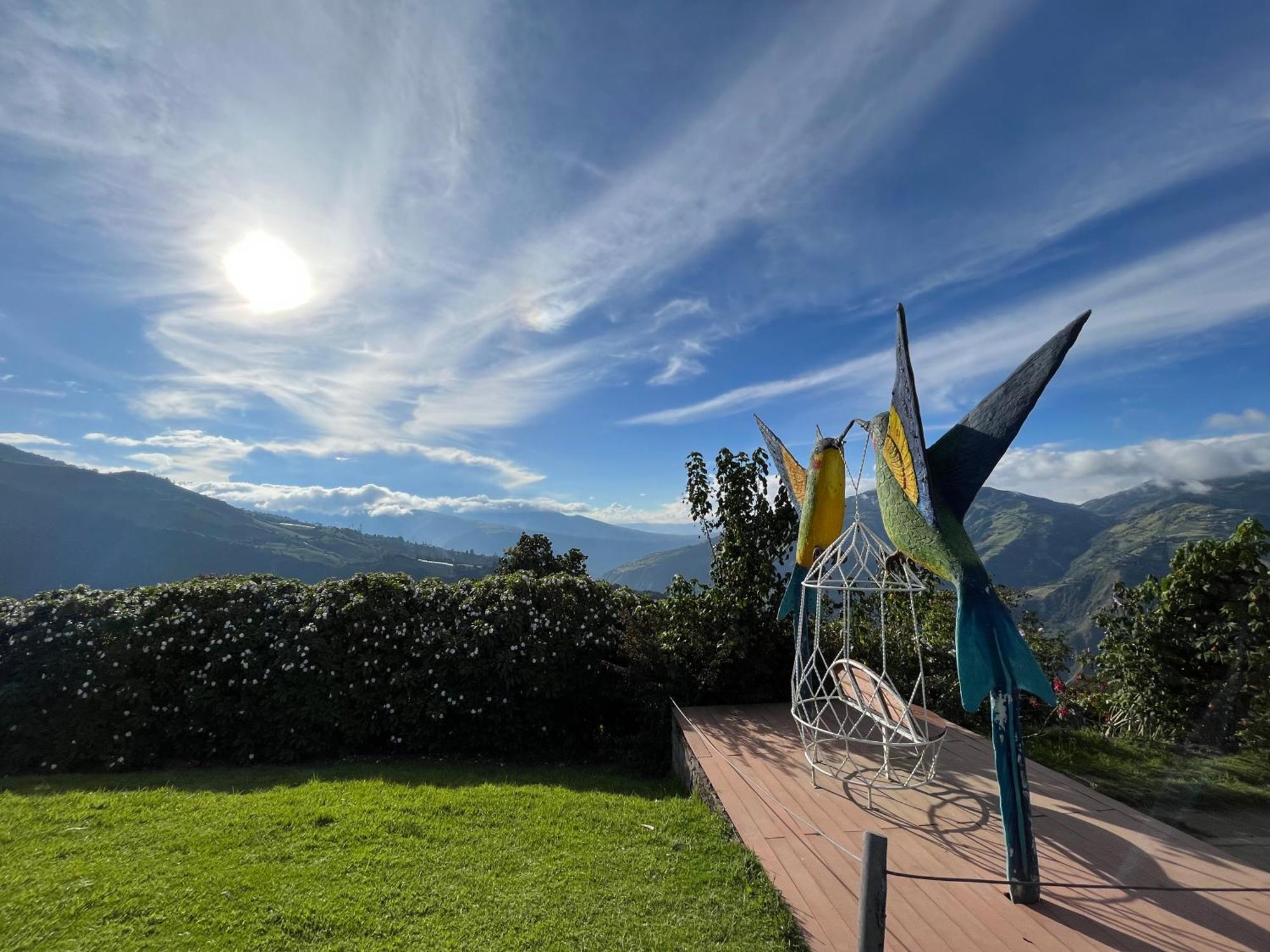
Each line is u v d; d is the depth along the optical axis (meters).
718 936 3.21
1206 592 5.74
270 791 5.62
